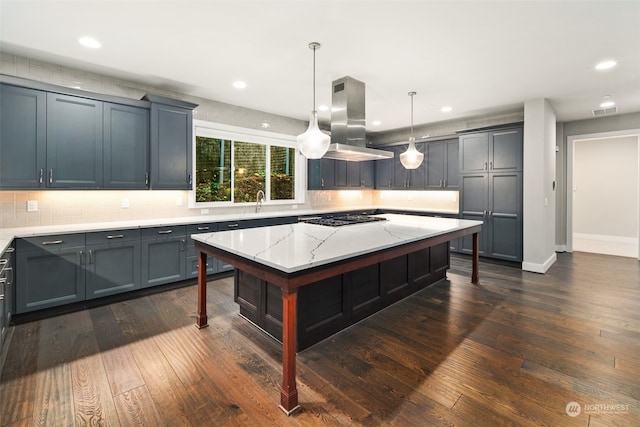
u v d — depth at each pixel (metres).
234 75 3.50
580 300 3.32
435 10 2.23
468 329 2.66
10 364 2.11
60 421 1.60
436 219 4.04
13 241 2.65
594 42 2.69
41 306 2.82
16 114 2.85
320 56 2.99
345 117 3.53
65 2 2.15
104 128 3.34
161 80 3.65
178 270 3.71
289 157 5.66
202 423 1.60
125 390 1.85
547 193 4.54
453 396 1.80
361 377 1.99
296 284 1.75
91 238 3.08
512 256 4.71
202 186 4.54
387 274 3.13
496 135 4.82
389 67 3.24
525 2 2.13
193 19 2.37
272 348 2.36
